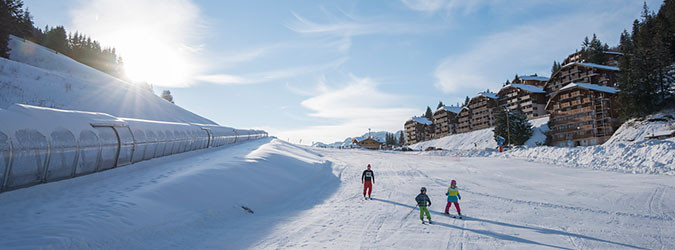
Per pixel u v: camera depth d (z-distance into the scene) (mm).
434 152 48250
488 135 76688
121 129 15008
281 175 18172
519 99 81312
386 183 19297
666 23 66125
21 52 56594
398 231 9117
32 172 9938
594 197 13000
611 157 22453
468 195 14727
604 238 8094
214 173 13969
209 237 8453
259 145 34625
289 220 10562
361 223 10102
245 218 10852
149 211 9039
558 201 12625
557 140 62406
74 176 11703
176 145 20547
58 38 100625
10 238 6445
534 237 8273
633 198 12430
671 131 39719
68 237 6652
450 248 7523
